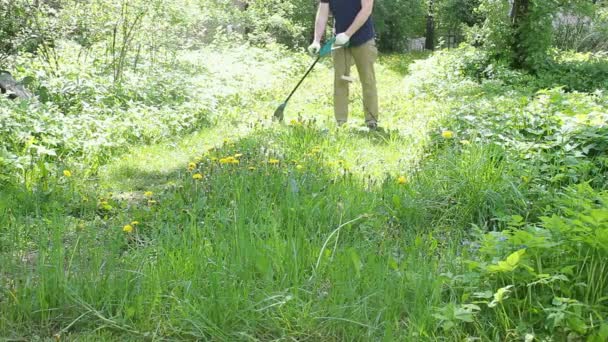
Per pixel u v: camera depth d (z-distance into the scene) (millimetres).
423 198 5051
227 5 17000
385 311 3393
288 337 3275
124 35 11555
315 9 22969
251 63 14781
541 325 3307
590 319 3195
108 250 4125
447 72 13984
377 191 5305
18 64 10188
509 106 7465
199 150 7562
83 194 5730
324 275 3758
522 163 5500
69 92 9227
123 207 5273
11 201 5199
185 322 3344
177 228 4523
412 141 7379
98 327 3389
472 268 3564
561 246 3592
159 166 6934
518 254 3377
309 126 7594
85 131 7422
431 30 30016
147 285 3568
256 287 3611
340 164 6188
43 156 6320
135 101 9742
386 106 10781
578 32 21672
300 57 17812
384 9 25922
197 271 3688
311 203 4855
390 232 4535
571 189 4828
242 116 9602
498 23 15328
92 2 11336
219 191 5238
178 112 9180
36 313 3467
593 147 5816
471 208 4949
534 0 14953
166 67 12641
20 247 4270
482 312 3447
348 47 8781
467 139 6367
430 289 3553
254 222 4688
